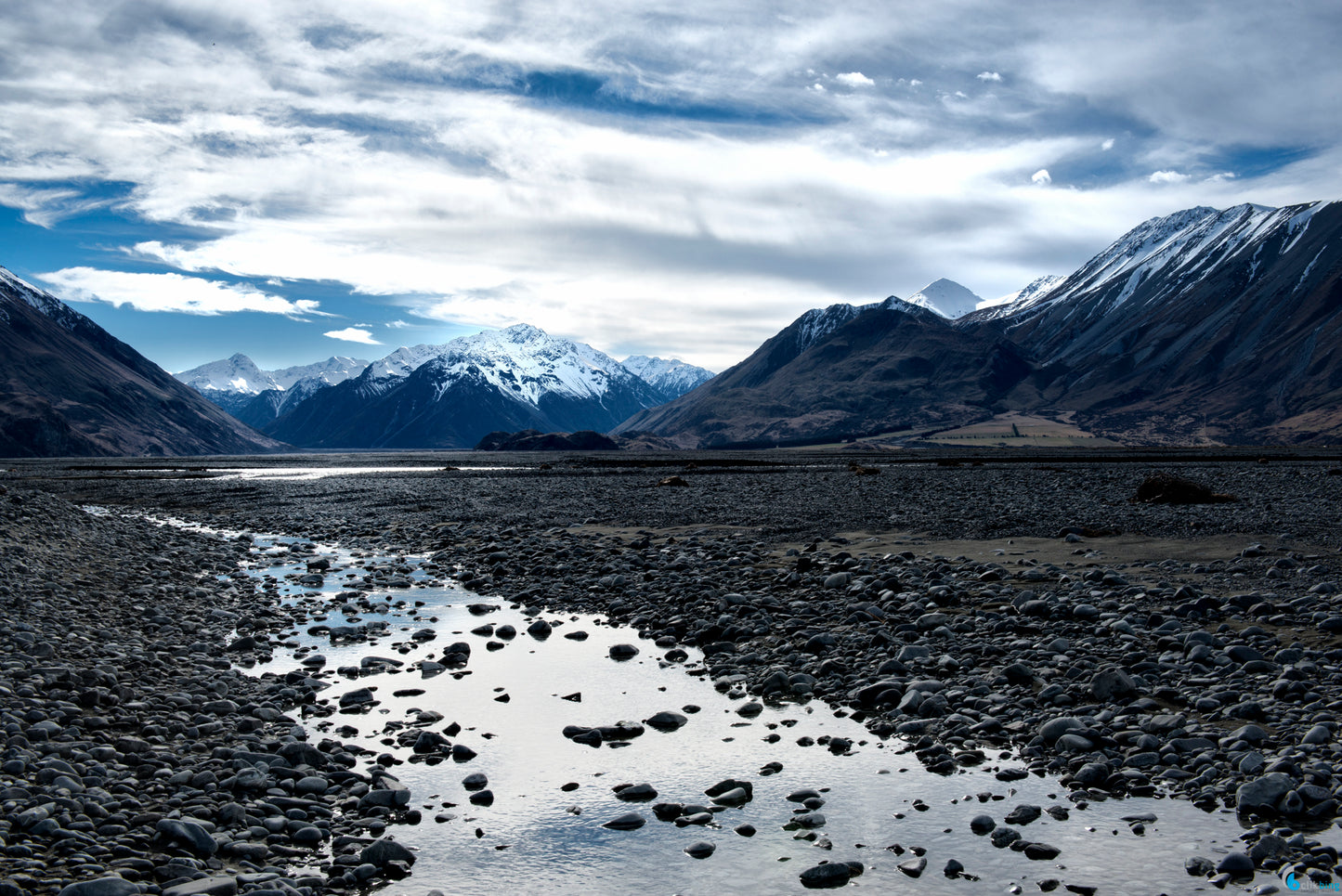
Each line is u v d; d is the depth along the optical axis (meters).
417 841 9.03
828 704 13.26
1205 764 10.00
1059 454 137.88
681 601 20.20
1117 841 8.55
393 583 24.28
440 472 93.62
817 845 8.79
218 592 22.81
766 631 17.27
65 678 13.30
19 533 24.77
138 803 9.39
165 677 14.44
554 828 9.34
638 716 12.98
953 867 8.12
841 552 24.92
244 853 8.48
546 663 15.97
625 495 51.66
